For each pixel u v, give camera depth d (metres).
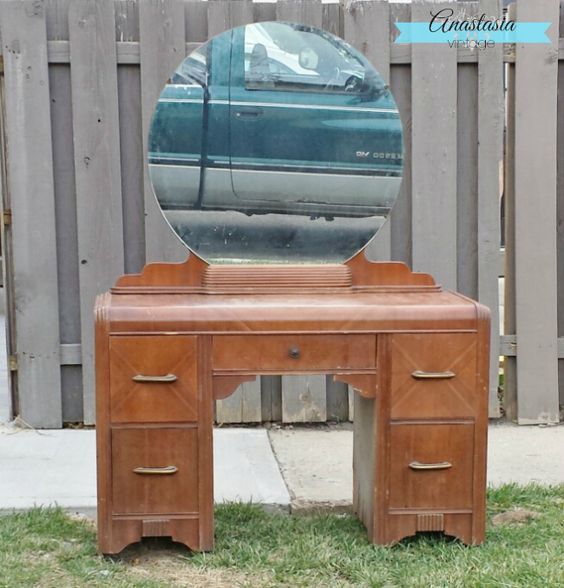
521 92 4.34
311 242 3.05
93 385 4.33
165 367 2.73
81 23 4.12
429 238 4.38
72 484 3.46
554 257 4.43
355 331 2.77
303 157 3.03
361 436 3.10
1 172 4.23
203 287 2.99
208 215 3.00
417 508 2.85
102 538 2.76
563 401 4.61
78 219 4.23
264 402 4.47
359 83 3.04
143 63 4.17
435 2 4.26
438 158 4.34
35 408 4.31
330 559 2.78
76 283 4.33
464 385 2.82
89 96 4.17
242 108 3.00
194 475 2.78
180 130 2.97
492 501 3.31
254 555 2.80
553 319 4.45
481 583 2.56
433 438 2.83
